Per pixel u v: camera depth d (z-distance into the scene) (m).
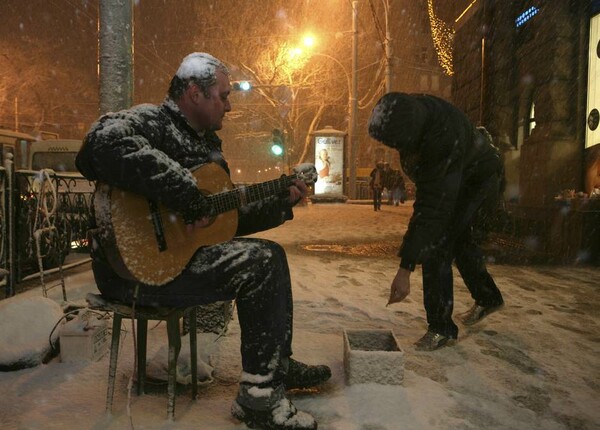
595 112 8.91
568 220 7.59
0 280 4.57
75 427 2.29
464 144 3.11
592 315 4.55
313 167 2.73
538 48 9.91
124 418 2.39
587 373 3.20
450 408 2.63
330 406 2.57
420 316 4.44
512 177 11.24
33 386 2.72
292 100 34.00
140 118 2.28
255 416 2.27
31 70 39.06
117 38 4.89
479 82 12.69
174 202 2.15
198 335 3.53
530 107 10.84
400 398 2.68
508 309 4.69
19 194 4.77
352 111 26.48
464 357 3.40
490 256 7.74
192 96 2.44
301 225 13.42
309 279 6.04
